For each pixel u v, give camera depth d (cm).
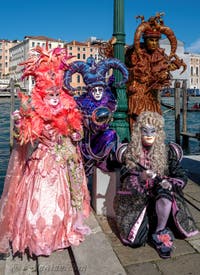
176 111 1412
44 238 305
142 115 330
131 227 323
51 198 313
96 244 320
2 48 10850
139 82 562
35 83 335
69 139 341
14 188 328
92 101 390
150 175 321
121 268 286
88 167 403
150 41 559
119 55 464
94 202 415
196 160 709
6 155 1421
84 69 390
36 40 8781
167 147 333
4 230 319
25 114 318
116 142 392
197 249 324
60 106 332
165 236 318
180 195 339
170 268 295
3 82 7650
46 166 319
